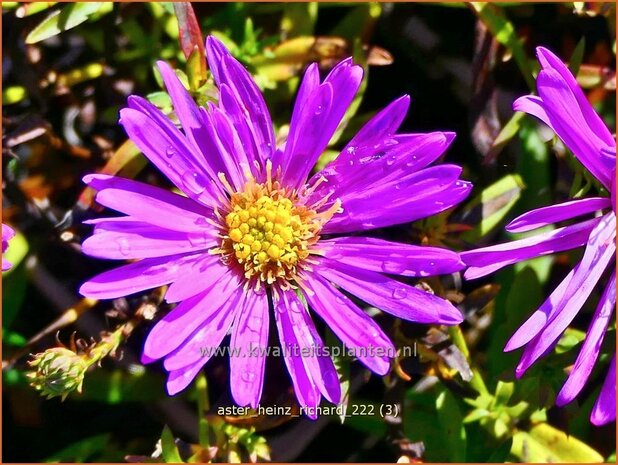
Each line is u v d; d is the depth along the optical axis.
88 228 0.12
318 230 0.11
